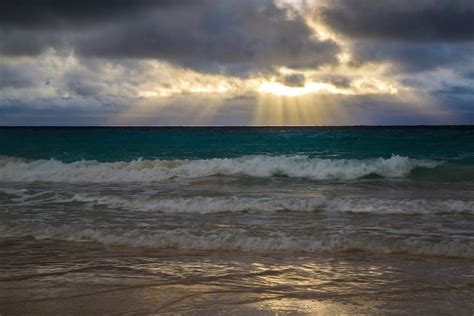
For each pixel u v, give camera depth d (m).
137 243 7.37
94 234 7.84
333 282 5.36
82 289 5.12
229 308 4.49
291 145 33.75
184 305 4.59
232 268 5.96
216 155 27.30
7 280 5.48
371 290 5.06
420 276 5.59
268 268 5.95
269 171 17.52
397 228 8.27
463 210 9.91
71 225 8.49
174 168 17.86
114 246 7.24
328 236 7.48
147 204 10.65
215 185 14.91
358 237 7.38
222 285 5.25
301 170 17.31
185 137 45.31
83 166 18.80
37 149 32.38
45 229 8.26
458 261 6.28
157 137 45.22
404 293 4.96
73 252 6.87
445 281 5.39
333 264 6.15
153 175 16.92
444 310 4.44
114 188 14.21
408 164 17.88
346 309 4.46
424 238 7.46
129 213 9.84
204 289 5.10
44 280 5.47
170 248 7.09
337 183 15.39
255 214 9.61
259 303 4.64
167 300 4.74
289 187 14.41
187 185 14.91
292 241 7.21
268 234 7.75
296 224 8.59
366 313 4.35
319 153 27.39
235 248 7.05
